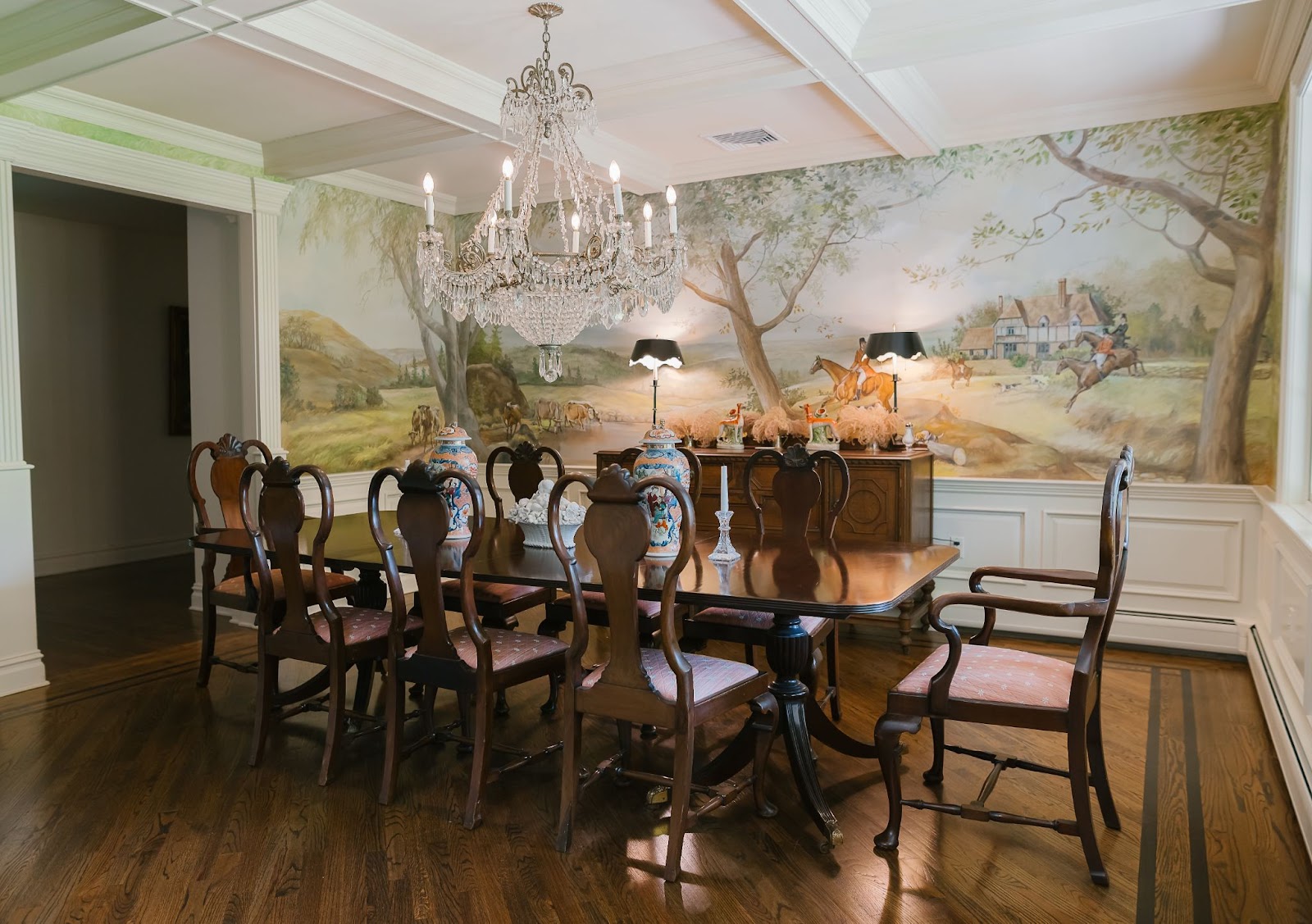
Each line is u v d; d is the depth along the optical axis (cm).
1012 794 305
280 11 335
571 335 396
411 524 290
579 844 273
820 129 525
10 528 415
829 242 570
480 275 366
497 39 393
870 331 561
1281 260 433
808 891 244
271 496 323
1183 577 484
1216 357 474
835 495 506
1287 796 298
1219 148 466
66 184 603
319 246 588
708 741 360
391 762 302
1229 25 386
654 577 292
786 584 280
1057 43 404
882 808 296
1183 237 478
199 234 562
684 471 339
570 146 431
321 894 245
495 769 330
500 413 702
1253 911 231
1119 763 327
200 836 278
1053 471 516
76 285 714
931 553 339
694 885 248
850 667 456
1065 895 240
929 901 238
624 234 348
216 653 484
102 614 570
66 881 252
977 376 532
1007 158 518
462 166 598
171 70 409
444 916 234
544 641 316
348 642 326
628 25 380
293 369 572
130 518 755
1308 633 292
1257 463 466
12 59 353
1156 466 491
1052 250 510
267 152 528
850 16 366
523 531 367
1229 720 372
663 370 629
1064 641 509
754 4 329
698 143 554
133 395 756
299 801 304
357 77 387
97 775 325
